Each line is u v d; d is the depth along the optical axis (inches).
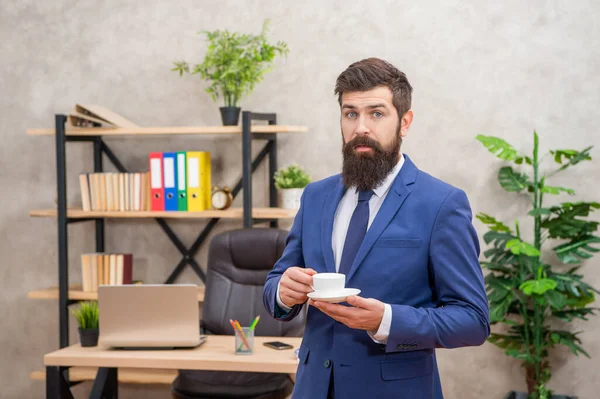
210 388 113.5
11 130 163.9
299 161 152.5
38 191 163.6
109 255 147.6
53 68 161.3
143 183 146.3
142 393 159.8
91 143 162.2
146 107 157.9
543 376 135.0
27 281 165.2
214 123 155.4
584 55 138.9
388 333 54.7
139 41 157.2
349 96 59.0
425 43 145.0
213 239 128.8
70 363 103.3
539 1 140.1
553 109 140.8
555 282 126.2
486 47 142.7
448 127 145.3
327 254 61.8
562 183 141.2
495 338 137.8
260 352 104.5
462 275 57.5
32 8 161.5
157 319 104.4
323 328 61.6
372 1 146.6
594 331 140.8
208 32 143.4
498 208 144.2
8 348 166.9
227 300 125.5
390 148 58.9
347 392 58.8
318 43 149.6
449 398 148.8
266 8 151.2
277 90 152.0
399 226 59.4
